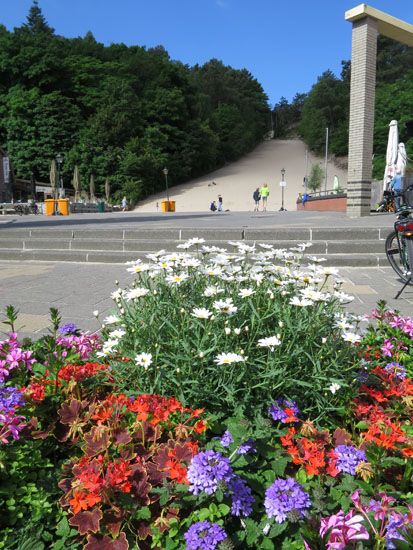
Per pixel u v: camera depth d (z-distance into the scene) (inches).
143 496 58.5
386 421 74.5
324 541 50.6
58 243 353.4
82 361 98.6
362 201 514.9
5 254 344.2
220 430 75.3
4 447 67.6
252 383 81.0
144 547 58.4
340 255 305.4
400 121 2225.6
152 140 2588.6
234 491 57.3
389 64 3078.2
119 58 3189.0
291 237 332.2
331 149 3233.3
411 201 314.5
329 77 3449.8
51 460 74.7
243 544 56.2
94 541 55.5
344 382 82.7
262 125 4141.2
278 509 54.5
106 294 218.7
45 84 2588.6
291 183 2620.6
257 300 89.6
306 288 92.6
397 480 66.7
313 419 82.4
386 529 52.7
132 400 79.4
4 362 85.3
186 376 80.8
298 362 83.6
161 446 67.9
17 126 2416.3
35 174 2461.9
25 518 61.2
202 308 87.6
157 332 85.9
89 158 2418.8
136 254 324.5
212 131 3090.6
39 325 167.0
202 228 350.6
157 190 2608.3
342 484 62.7
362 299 207.2
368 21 476.1
